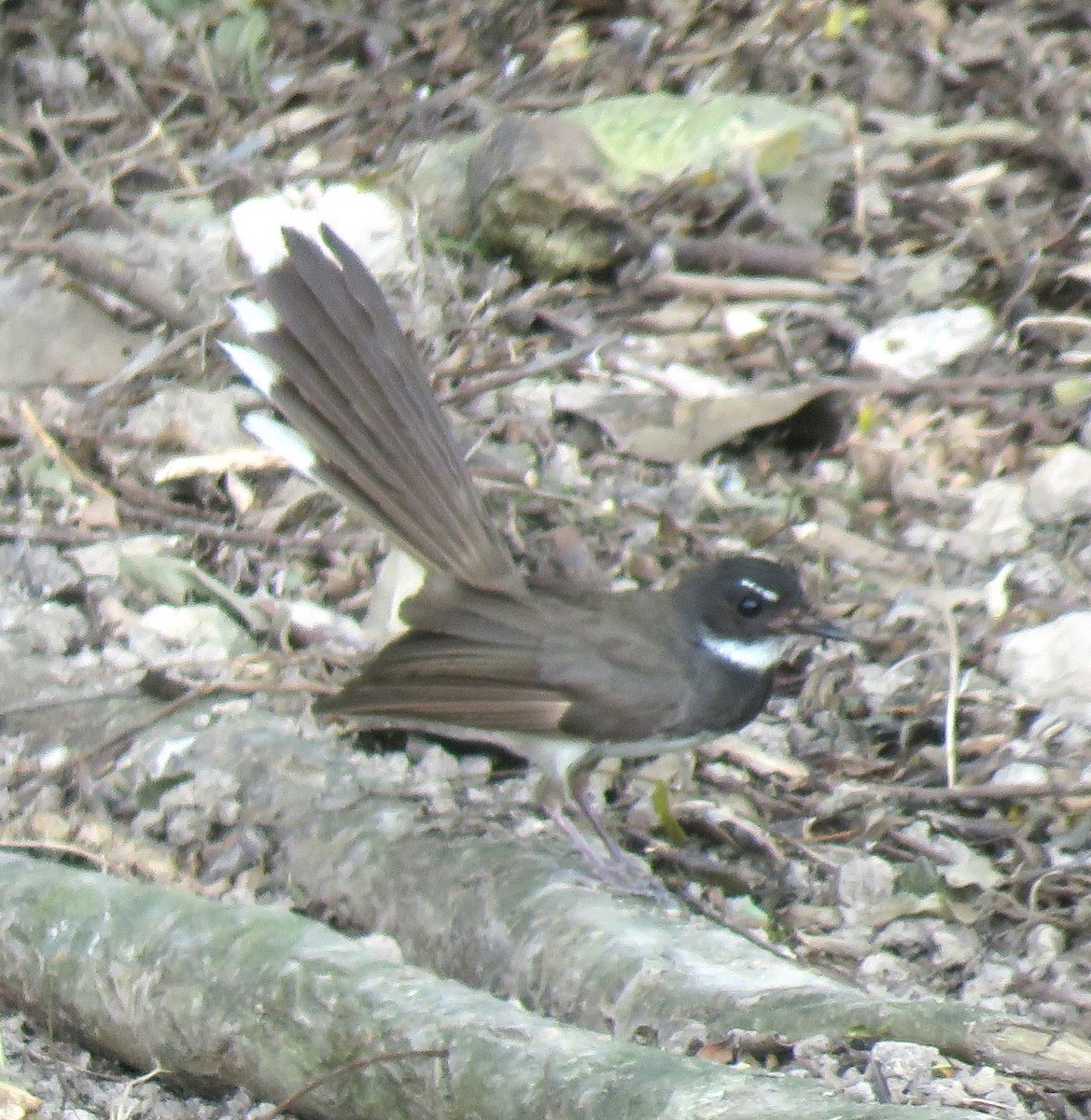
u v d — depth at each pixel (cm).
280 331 1068
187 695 1134
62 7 1753
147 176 1606
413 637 1028
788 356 1397
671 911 976
